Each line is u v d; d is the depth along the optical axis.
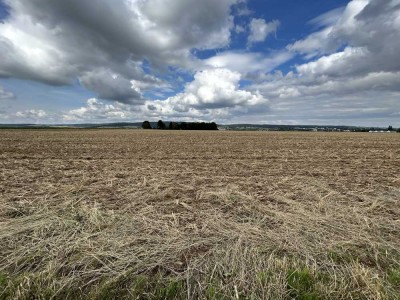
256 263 3.30
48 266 3.17
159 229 4.29
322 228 4.34
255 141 29.28
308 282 2.89
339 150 18.39
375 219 4.67
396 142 28.61
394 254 3.51
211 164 11.48
